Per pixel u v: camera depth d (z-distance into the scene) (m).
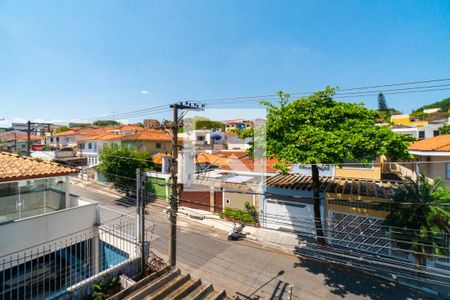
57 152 32.62
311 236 12.09
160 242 14.40
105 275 7.26
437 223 9.03
